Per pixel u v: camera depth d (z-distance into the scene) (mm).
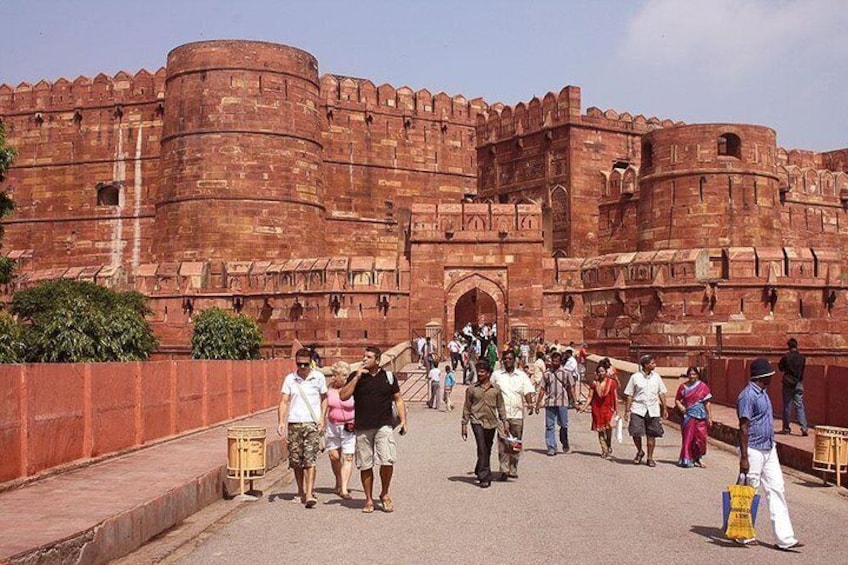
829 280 38688
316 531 10586
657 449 18672
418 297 40656
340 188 53312
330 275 40344
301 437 12234
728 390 25609
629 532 10539
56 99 54906
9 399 11680
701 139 43656
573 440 20297
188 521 11305
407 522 11086
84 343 28688
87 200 54094
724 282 38094
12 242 55000
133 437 15805
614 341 39844
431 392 27266
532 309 40812
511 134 55188
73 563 8430
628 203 49688
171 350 41844
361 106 54250
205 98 46375
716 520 11328
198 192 46000
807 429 18031
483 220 41281
